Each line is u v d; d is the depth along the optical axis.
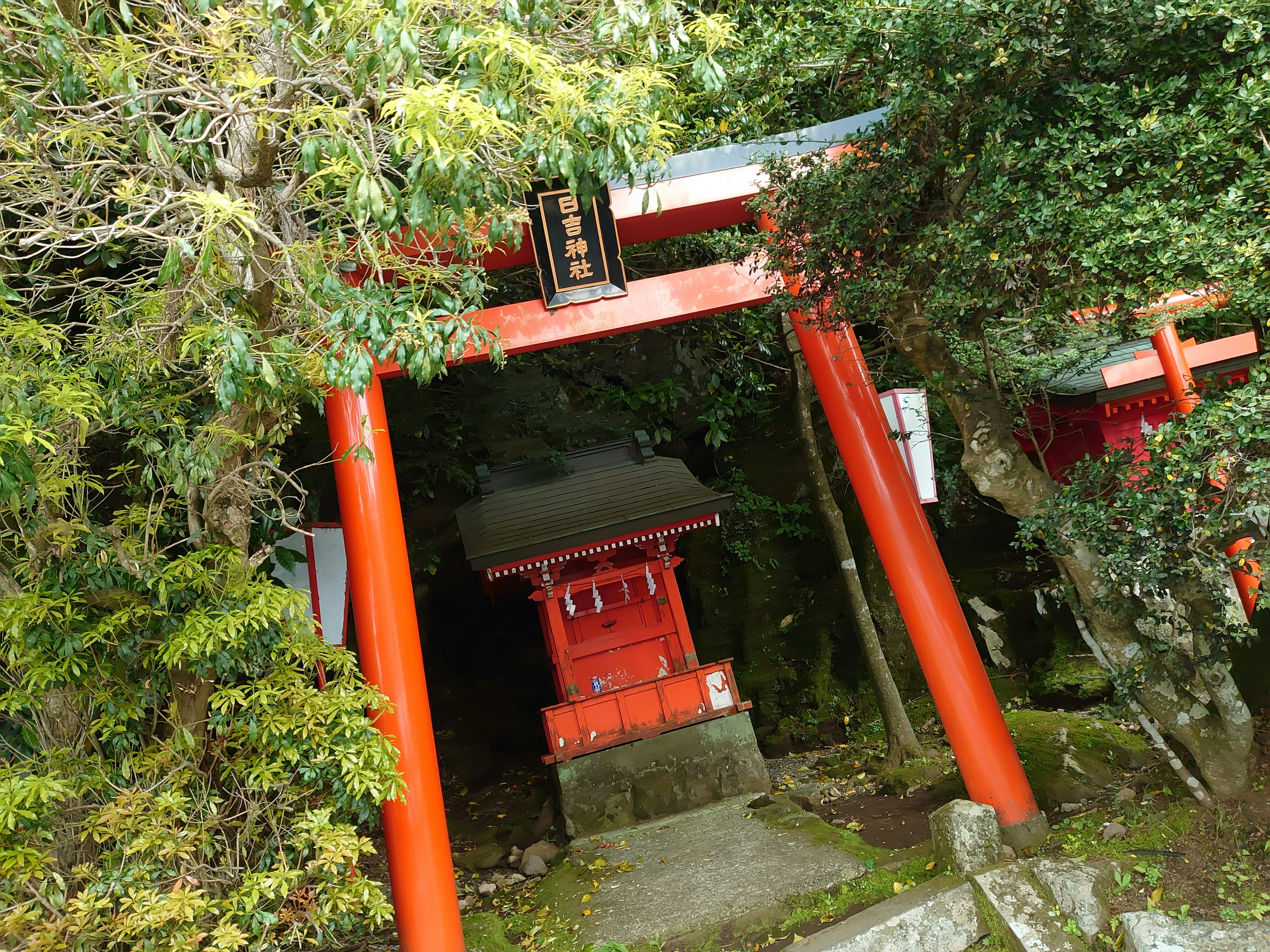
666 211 5.93
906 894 4.93
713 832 7.18
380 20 2.61
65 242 4.40
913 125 4.61
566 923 5.84
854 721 10.62
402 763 5.03
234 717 4.04
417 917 4.84
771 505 12.11
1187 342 9.25
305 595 4.32
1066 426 10.32
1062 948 4.27
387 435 5.60
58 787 3.30
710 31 3.43
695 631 11.77
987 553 11.54
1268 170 3.49
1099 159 3.99
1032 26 3.84
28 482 3.11
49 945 3.22
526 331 5.89
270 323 3.91
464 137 2.78
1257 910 4.05
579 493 10.22
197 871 3.88
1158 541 4.16
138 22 3.71
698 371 12.14
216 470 4.03
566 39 3.71
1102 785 6.30
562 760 8.68
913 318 5.26
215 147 4.04
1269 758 4.88
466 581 12.82
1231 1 3.46
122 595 3.91
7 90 3.08
